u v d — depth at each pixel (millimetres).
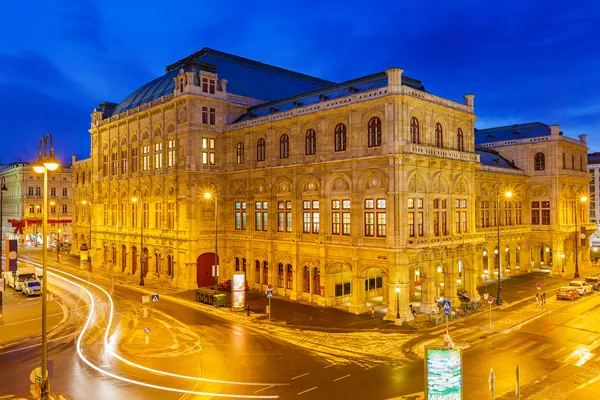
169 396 24641
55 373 28109
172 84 67188
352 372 28609
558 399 24125
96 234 79688
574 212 74000
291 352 32781
